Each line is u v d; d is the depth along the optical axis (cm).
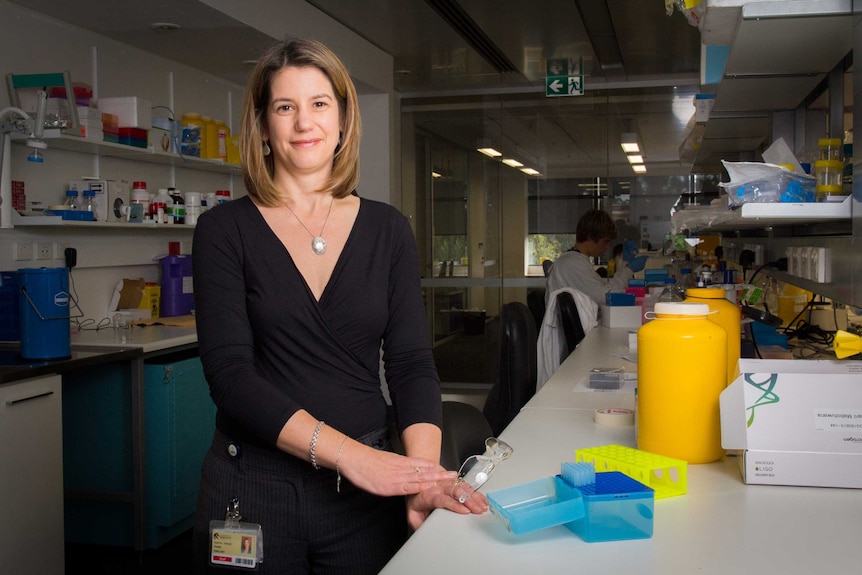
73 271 378
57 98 330
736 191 208
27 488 265
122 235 410
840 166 203
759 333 235
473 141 705
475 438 149
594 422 167
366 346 140
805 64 230
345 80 141
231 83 512
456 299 718
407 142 716
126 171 411
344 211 143
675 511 108
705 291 170
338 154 143
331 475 134
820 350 248
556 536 100
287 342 136
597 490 100
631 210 680
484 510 109
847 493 115
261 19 397
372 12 479
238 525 135
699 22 192
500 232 706
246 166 139
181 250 459
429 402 136
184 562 320
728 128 352
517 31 518
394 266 144
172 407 329
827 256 210
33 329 281
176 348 347
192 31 389
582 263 477
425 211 718
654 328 131
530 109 693
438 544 98
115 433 333
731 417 121
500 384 245
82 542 341
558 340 354
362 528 137
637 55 579
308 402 135
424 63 609
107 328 383
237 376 128
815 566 89
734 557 92
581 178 688
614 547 96
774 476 118
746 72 243
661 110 669
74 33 374
